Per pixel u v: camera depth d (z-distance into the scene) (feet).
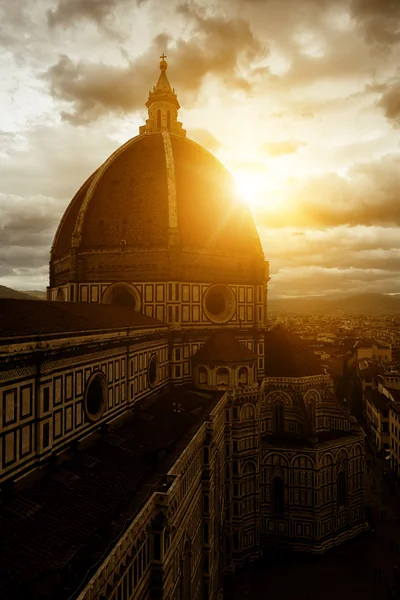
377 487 345.51
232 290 286.66
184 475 145.69
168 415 202.49
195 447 164.76
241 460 244.63
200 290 274.57
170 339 260.83
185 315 267.59
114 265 270.67
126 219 275.80
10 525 98.78
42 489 118.62
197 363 264.11
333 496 258.78
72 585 85.25
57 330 139.64
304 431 267.59
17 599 78.02
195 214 283.18
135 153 299.79
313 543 249.34
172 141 306.76
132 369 201.98
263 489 258.57
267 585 220.23
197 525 169.17
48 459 131.23
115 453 153.48
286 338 315.78
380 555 246.88
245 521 245.24
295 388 284.41
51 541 97.35
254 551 246.68
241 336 288.51
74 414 148.77
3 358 108.27
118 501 122.93
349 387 542.98
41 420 127.24
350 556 246.27
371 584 219.20
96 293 271.08
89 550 98.48
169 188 275.59
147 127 339.16
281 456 257.55
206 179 304.91
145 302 265.95
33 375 125.08
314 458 251.39
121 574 95.20
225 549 229.25
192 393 247.91
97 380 169.07
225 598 208.85
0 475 109.70
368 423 490.49
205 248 278.05
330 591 214.07
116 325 189.06
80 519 109.40
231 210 305.53
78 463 138.82
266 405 286.66
